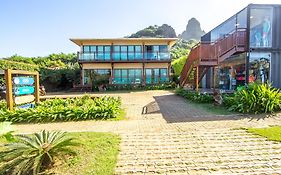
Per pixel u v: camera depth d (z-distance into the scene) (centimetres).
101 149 515
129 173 410
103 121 862
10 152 433
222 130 652
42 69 3073
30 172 404
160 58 2809
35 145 445
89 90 2650
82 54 2770
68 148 474
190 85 1850
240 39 1448
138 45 2872
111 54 2791
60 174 406
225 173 399
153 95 1861
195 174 400
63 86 3106
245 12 1534
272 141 550
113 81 2848
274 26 1453
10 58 3709
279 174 392
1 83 2045
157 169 423
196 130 662
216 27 1934
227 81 1792
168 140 581
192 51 1644
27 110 929
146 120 855
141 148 529
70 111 915
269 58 1447
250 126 687
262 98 895
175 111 1030
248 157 464
